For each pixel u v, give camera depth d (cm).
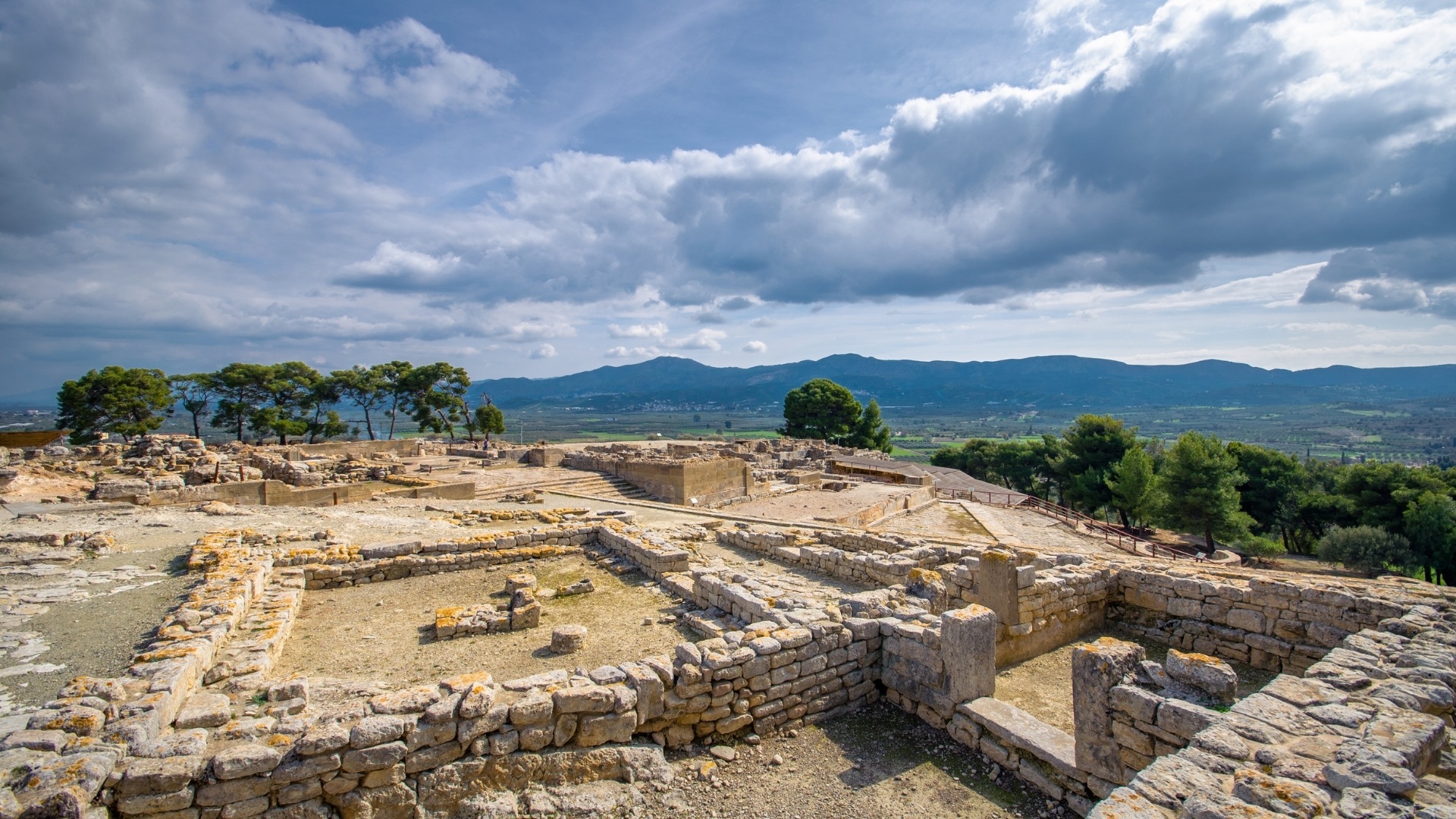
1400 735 609
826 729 964
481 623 1243
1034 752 821
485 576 1669
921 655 988
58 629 1134
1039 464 7681
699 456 4634
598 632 1254
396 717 730
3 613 1205
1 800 573
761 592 1256
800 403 8306
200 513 2209
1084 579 1398
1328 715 670
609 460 4003
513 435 14175
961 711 919
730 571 1445
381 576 1622
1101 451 5797
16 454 2919
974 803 789
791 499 3738
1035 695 1079
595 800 760
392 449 5097
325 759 688
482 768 749
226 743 717
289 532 1867
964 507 3931
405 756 719
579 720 802
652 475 3603
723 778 830
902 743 924
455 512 2381
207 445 3738
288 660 1109
